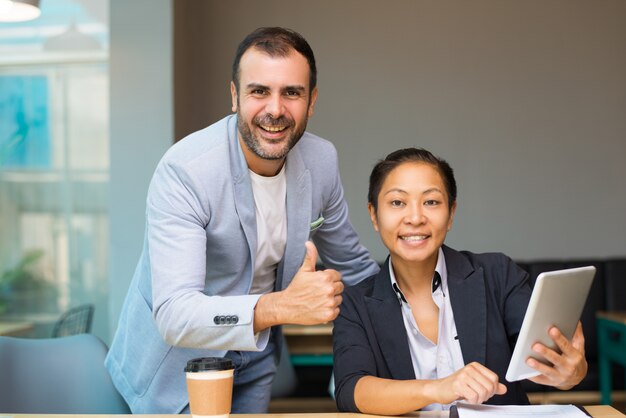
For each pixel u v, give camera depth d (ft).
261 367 6.42
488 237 14.70
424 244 5.29
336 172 6.25
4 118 14.98
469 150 14.66
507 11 14.60
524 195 14.69
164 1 12.68
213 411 4.38
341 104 14.67
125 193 12.71
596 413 4.84
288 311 4.50
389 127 14.66
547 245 14.69
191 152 5.39
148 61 12.70
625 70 14.58
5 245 14.97
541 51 14.60
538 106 14.64
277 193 5.75
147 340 5.86
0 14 7.36
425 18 14.61
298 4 14.61
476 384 4.49
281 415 4.92
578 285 4.68
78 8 14.83
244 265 5.70
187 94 13.83
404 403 4.71
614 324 11.80
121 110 12.74
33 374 6.15
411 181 5.30
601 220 14.67
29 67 14.93
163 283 5.00
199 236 5.18
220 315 4.62
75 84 14.88
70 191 14.92
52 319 14.82
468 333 5.46
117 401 6.25
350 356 5.35
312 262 4.57
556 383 4.79
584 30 14.58
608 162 14.64
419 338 5.54
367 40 14.65
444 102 14.65
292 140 5.12
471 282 5.56
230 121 5.65
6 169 14.97
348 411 5.08
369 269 6.81
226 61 14.60
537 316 4.42
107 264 14.88
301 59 5.00
